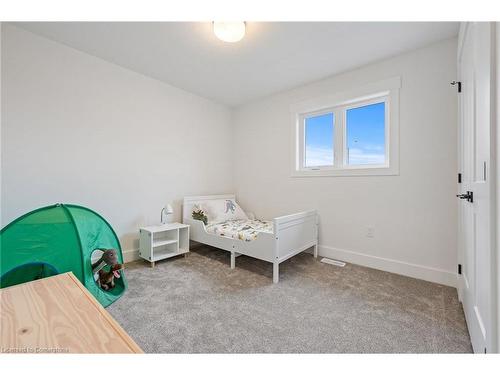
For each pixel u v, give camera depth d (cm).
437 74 212
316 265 260
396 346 133
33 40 205
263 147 350
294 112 312
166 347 132
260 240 230
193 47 221
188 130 330
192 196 329
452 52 204
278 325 153
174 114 313
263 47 219
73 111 229
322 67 256
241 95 340
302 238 259
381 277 227
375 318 161
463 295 169
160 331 147
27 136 204
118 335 53
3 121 192
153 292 198
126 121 267
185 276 232
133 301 183
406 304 178
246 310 171
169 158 309
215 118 367
